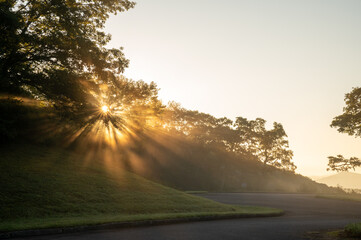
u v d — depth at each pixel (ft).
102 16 79.46
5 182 46.19
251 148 274.36
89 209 44.14
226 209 61.26
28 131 76.07
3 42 63.41
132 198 54.54
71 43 72.33
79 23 74.49
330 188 263.08
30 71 74.23
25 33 68.64
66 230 31.37
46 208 40.98
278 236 31.60
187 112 263.29
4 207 38.11
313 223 46.70
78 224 33.12
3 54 68.49
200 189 159.22
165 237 29.17
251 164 253.03
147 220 39.24
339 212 74.18
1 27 60.59
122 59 80.53
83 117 79.15
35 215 37.93
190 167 187.73
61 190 49.21
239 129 273.13
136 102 103.55
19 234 28.32
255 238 30.04
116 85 86.53
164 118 248.93
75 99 73.51
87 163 73.77
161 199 58.44
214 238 29.35
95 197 50.34
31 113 77.77
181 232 32.91
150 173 138.21
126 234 30.55
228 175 208.85
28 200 42.01
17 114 74.43
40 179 51.57
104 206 46.96
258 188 208.23
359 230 31.42
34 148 71.72
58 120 82.69
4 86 71.41
